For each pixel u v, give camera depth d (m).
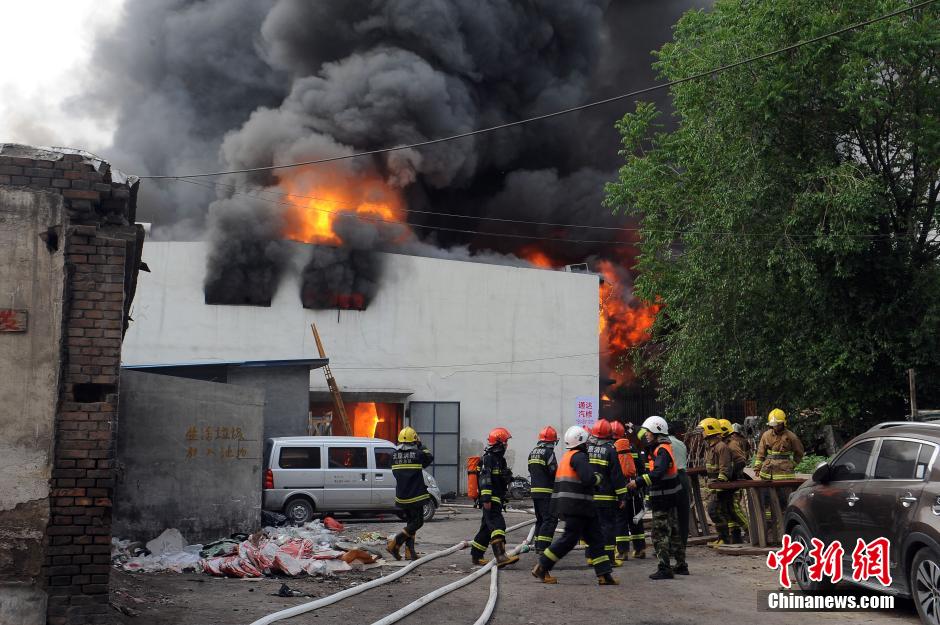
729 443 11.21
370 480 16.61
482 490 9.81
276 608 7.23
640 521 10.80
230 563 9.23
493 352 27.20
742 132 18.39
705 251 18.92
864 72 16.80
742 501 13.22
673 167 22.61
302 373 20.53
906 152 18.42
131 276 8.90
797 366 18.98
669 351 23.89
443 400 26.72
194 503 11.37
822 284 18.09
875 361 18.28
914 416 13.23
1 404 6.10
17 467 6.09
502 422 26.98
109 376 6.38
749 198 17.59
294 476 16.23
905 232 18.67
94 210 6.65
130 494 10.98
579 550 11.60
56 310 6.29
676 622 6.75
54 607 6.05
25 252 6.29
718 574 9.23
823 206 17.34
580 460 8.63
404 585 8.55
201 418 11.58
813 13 17.20
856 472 7.37
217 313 25.39
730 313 19.50
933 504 6.21
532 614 7.06
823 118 18.31
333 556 10.05
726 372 19.98
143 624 6.40
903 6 17.06
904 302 18.11
